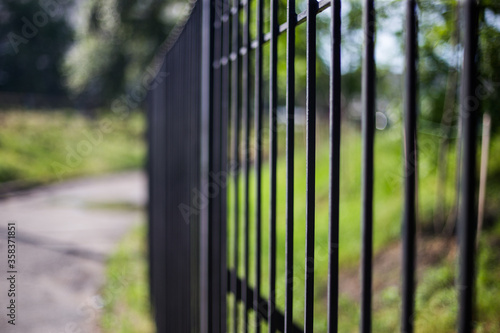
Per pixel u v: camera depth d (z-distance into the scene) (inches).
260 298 62.5
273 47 54.9
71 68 705.6
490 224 156.5
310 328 44.3
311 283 44.1
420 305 142.7
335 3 40.4
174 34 143.6
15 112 856.9
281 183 348.8
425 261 165.9
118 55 648.4
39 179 647.1
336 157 40.5
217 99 84.5
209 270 83.9
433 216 187.2
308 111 44.4
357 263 203.8
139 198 570.6
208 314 84.0
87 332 170.9
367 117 39.0
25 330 168.1
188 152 112.7
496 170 153.4
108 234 357.7
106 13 574.2
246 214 68.7
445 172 166.7
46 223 391.5
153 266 196.4
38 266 259.3
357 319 156.4
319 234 240.8
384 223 220.7
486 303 121.8
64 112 915.4
